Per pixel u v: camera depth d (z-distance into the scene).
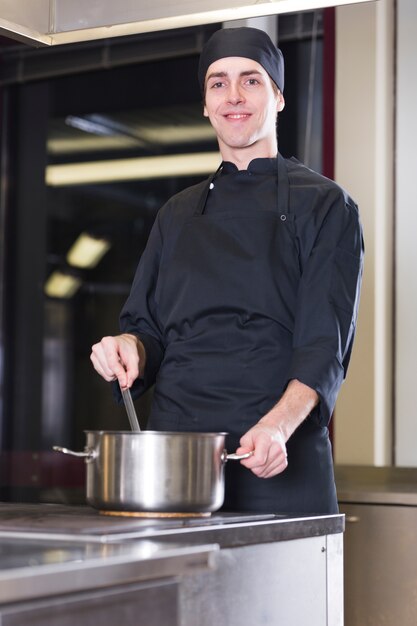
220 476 1.71
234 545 1.52
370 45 3.55
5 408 4.60
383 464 3.48
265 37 2.18
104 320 4.50
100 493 1.68
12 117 4.64
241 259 2.11
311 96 3.92
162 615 1.29
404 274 3.53
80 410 4.49
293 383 1.93
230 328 2.09
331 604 1.78
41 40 2.30
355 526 3.04
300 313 2.03
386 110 3.55
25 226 4.63
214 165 4.30
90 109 4.50
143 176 4.43
